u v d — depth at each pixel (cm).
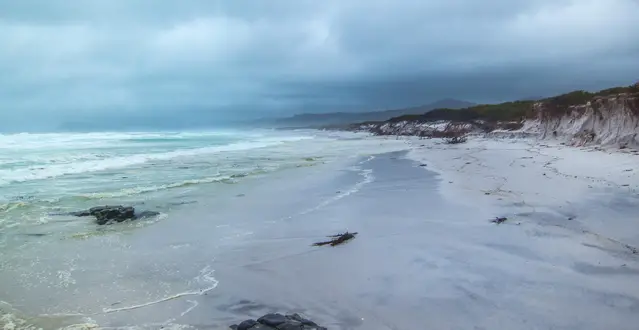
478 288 761
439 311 686
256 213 1394
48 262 927
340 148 4497
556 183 1694
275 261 939
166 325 659
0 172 2130
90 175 2177
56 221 1261
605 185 1588
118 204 1503
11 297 750
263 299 750
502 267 854
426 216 1303
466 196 1569
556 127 4022
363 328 643
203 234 1152
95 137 5978
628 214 1192
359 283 807
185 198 1627
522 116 5800
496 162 2550
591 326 619
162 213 1378
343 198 1631
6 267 892
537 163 2361
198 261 941
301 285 806
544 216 1221
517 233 1076
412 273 845
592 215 1198
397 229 1170
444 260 907
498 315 663
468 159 2841
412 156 3366
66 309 709
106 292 778
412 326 644
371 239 1086
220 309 714
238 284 815
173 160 2986
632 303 679
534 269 837
